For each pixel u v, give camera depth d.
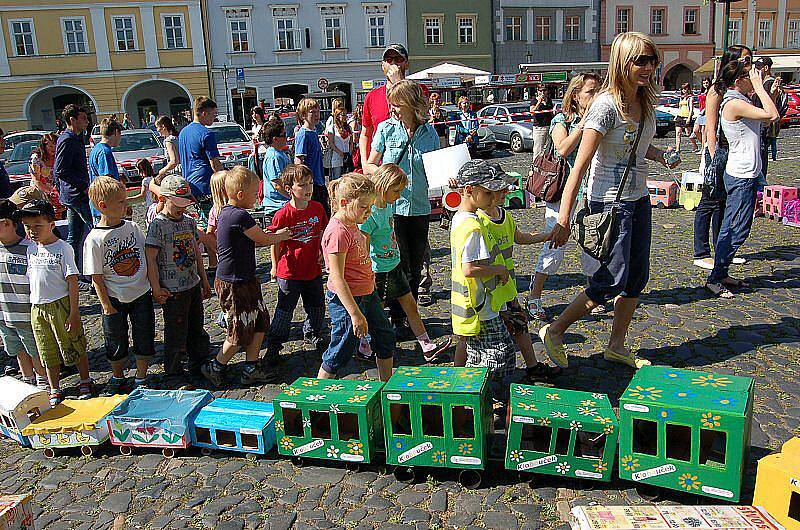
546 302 6.08
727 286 6.14
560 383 4.35
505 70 41.59
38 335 4.46
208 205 7.71
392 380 3.42
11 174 14.80
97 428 3.81
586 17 42.41
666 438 3.06
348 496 3.32
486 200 3.88
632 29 43.31
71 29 35.59
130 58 36.34
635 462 3.13
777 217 8.79
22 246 4.54
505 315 4.21
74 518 3.27
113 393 4.70
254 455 3.71
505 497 3.23
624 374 4.46
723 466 2.98
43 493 3.50
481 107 25.52
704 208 6.73
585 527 2.64
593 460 3.19
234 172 4.48
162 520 3.21
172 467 3.69
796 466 2.75
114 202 4.43
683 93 26.84
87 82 36.19
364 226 4.48
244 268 4.52
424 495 3.29
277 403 3.53
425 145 5.21
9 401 3.97
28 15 35.00
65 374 5.15
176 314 4.69
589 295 4.23
